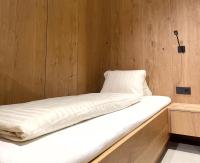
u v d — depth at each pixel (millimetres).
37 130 823
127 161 1068
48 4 2068
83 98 1582
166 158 1948
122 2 2869
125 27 2850
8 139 814
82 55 2596
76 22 2488
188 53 2438
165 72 2578
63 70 2273
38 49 1952
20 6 1771
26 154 674
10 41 1686
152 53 2664
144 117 1428
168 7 2559
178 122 2143
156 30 2637
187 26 2445
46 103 1325
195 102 2402
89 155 775
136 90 2357
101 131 980
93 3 2818
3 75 1635
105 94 1864
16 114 937
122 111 1479
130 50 2818
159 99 2162
